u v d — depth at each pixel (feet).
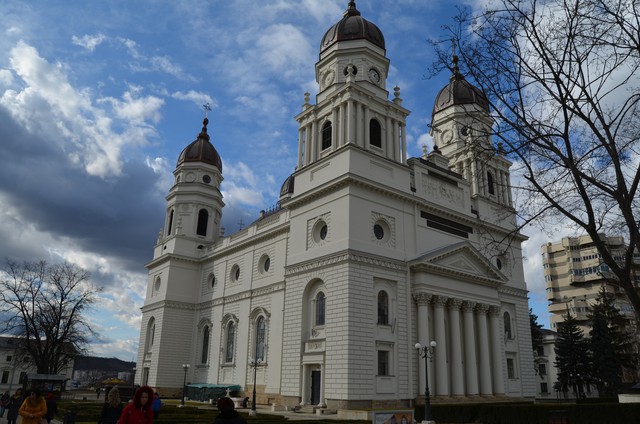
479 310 163.12
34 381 171.12
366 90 159.74
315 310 144.56
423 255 152.56
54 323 222.69
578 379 235.61
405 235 152.25
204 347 211.20
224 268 209.56
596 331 236.22
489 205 186.29
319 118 167.94
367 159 150.30
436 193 166.81
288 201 159.74
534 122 61.62
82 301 230.89
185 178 247.09
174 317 217.15
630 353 243.19
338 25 178.60
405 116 171.32
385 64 174.40
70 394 267.18
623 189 56.13
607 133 57.77
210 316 209.67
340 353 130.11
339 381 128.16
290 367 144.46
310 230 152.46
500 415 118.32
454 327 152.56
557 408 112.78
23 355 280.51
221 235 245.86
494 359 163.12
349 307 131.64
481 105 67.41
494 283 168.35
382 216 148.25
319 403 135.85
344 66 169.78
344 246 137.90
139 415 37.19
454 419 124.16
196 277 228.22
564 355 242.37
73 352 241.14
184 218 239.50
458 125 201.57
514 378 172.14
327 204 148.66
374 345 134.21
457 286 157.99
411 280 148.97
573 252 369.09
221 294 205.87
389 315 141.08
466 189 178.40
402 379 137.49
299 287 149.07
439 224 164.14
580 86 58.23
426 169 166.20
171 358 211.61
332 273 139.33
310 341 141.69
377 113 164.25
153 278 234.17
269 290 176.65
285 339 148.87
